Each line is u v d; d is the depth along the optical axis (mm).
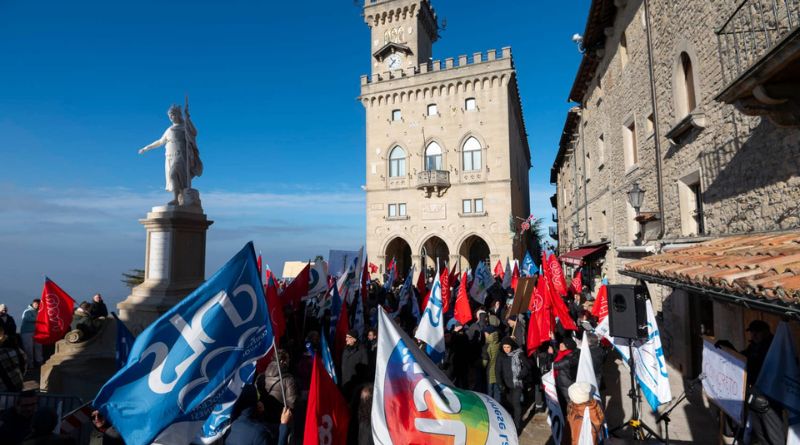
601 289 11172
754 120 7527
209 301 4176
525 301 10727
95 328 10859
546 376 6828
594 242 21062
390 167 36375
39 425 4168
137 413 3734
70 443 4344
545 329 8961
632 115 14883
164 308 10977
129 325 11367
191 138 12906
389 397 4305
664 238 11773
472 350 9414
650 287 13625
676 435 7797
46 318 10570
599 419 5316
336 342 8547
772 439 4711
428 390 4332
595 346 9266
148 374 3840
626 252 15523
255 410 4742
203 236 12906
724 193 8633
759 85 5613
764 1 6977
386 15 38844
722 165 8695
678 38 10695
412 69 35719
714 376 5867
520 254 36781
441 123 34906
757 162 7457
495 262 32844
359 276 12547
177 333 4008
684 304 10500
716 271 5734
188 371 3965
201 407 3965
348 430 5262
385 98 36469
